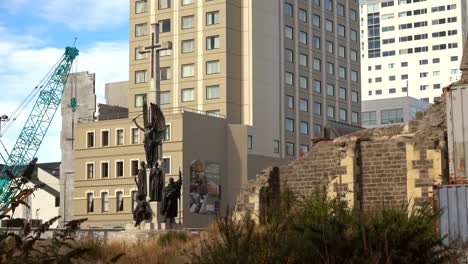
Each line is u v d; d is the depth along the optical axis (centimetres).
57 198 11750
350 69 12825
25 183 1039
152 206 4528
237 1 10806
